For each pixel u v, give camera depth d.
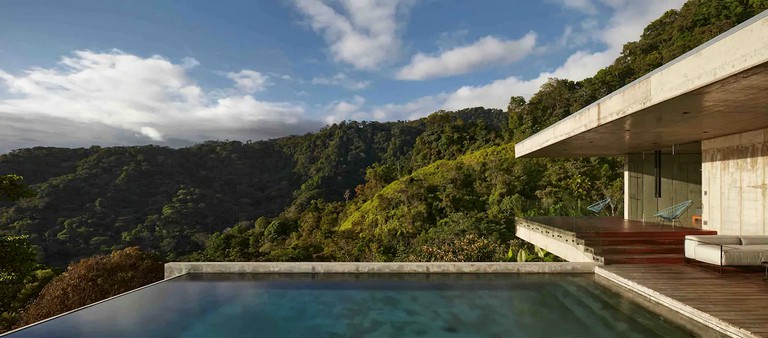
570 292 6.41
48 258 54.59
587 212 16.06
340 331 5.11
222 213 83.38
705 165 9.91
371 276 7.83
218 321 5.50
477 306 5.94
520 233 16.16
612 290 6.46
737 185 8.78
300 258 33.47
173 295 6.70
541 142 11.25
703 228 9.98
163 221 71.69
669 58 39.72
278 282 7.48
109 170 82.62
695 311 4.85
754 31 3.65
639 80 5.80
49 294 14.52
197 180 93.12
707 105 5.56
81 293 14.37
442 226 27.08
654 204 13.21
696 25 41.44
